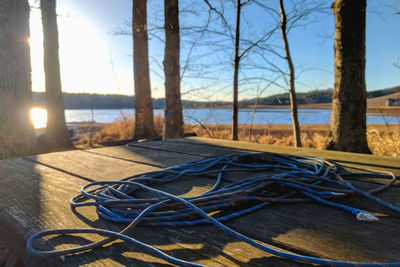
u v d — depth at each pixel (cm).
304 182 137
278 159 197
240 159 203
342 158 212
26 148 501
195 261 74
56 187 147
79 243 85
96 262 74
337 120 448
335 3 447
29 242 80
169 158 221
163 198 107
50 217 106
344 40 435
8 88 477
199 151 250
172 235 91
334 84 457
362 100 438
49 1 725
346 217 104
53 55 736
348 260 75
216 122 923
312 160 190
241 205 118
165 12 613
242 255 77
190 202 106
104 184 150
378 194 130
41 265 83
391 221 101
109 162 208
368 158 212
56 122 734
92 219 105
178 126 631
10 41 477
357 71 432
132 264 73
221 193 121
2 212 113
